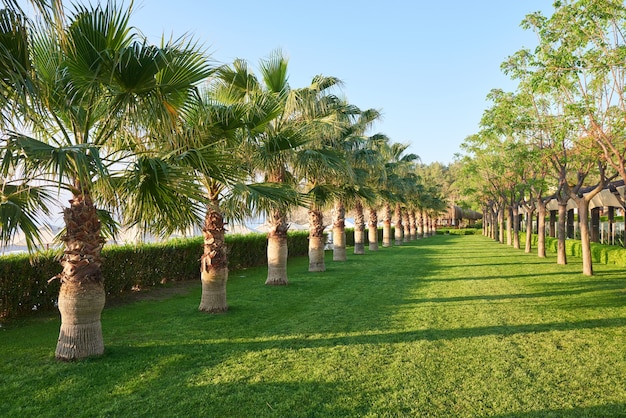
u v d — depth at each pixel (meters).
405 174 32.81
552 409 3.88
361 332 6.70
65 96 5.20
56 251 8.43
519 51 11.58
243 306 8.90
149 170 5.04
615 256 16.36
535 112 13.20
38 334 6.60
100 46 4.85
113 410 3.87
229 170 6.14
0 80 3.77
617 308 8.36
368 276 13.96
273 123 10.09
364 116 17.94
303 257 23.41
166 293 10.84
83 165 4.39
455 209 78.19
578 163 13.84
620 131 9.00
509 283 12.09
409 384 4.50
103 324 7.28
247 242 17.47
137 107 5.19
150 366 5.06
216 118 7.12
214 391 4.30
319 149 11.74
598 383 4.50
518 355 5.48
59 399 4.12
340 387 4.42
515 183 23.30
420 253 24.44
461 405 3.99
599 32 8.12
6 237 5.12
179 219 5.74
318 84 13.21
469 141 22.78
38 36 4.89
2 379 4.64
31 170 4.57
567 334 6.49
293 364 5.14
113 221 6.71
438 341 6.15
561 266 16.31
